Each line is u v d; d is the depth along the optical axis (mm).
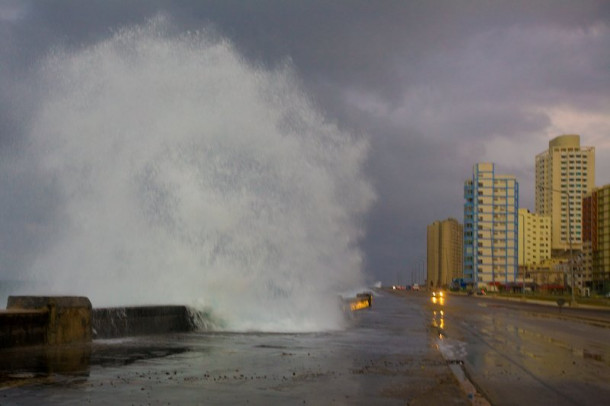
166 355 13102
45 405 7703
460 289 163125
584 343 19891
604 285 155750
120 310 16547
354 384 10000
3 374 10008
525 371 12727
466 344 18516
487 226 189250
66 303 14203
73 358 12055
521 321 32438
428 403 8555
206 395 8680
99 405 7797
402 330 23125
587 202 190625
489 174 190375
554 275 192375
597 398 9773
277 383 9883
